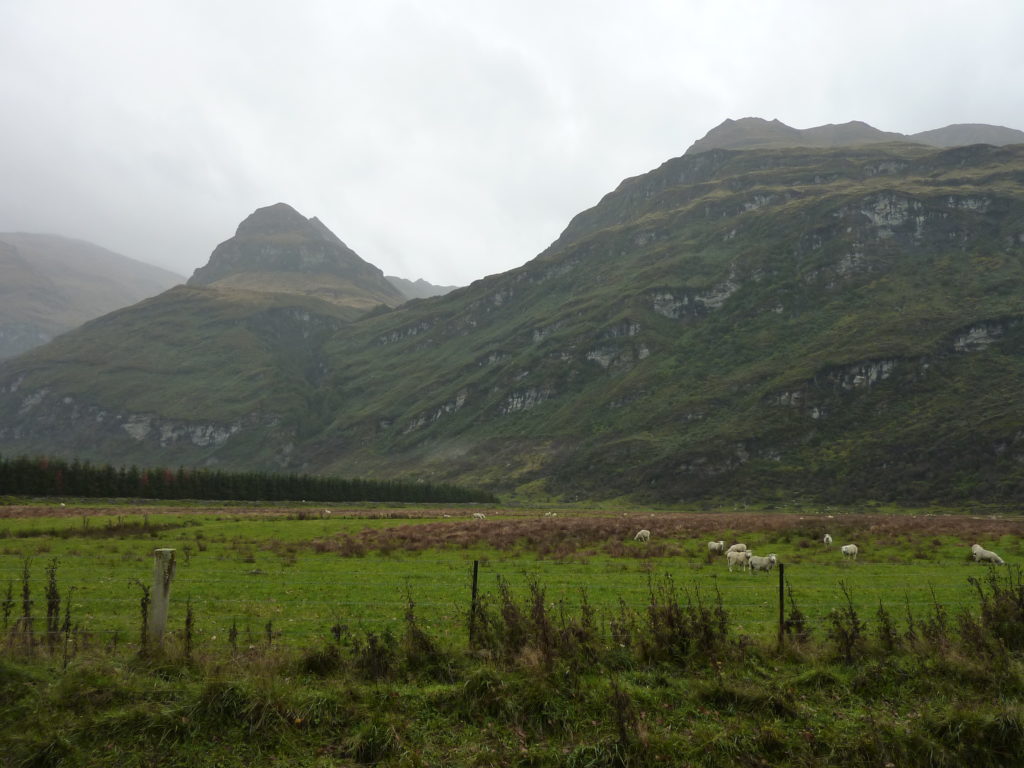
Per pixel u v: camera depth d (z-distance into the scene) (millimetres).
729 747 11102
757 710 12234
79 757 10312
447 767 10500
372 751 10828
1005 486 167125
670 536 54906
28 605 14164
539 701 12055
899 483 187125
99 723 10898
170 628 17531
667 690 12734
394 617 19891
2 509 81750
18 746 10273
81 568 30297
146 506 108875
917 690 13180
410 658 13539
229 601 22281
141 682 12031
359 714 11562
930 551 43469
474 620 14531
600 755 10828
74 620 18047
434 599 23234
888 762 10961
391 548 42875
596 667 13492
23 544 41781
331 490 157625
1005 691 13039
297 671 13164
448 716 11859
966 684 13375
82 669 12070
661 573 31297
